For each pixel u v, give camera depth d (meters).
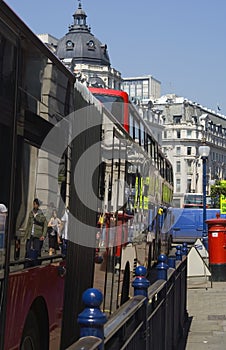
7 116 4.77
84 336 3.82
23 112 5.16
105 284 9.05
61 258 6.50
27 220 5.29
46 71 5.86
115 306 9.96
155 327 7.49
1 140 4.66
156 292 7.29
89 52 111.62
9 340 4.80
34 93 5.48
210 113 136.38
